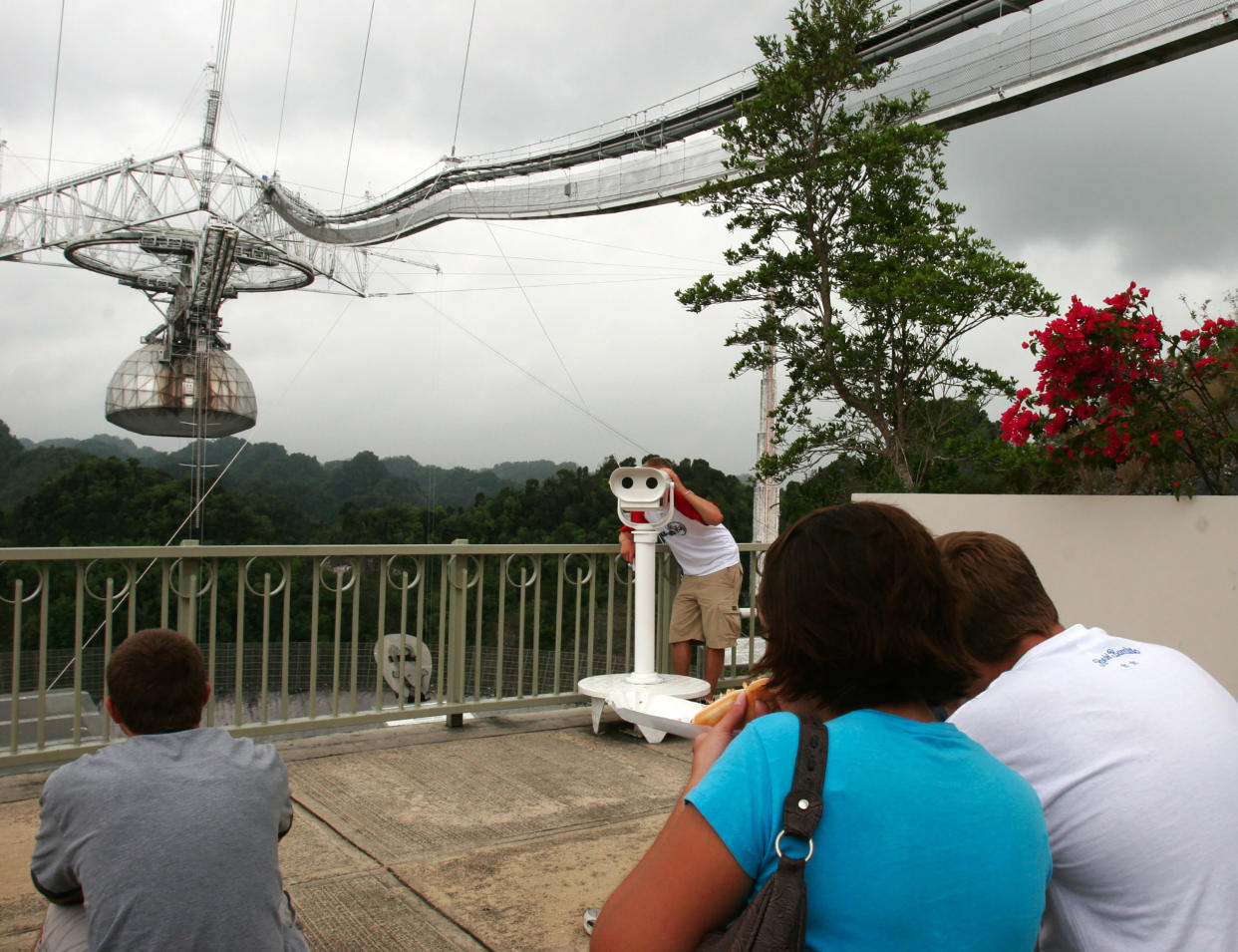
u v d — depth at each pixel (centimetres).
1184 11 1291
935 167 1019
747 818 102
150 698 182
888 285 945
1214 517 350
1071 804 147
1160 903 140
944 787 104
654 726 262
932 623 113
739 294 1033
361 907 279
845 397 1002
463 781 402
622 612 552
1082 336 400
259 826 175
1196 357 409
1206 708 151
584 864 312
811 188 991
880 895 99
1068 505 400
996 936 103
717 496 2102
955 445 927
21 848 315
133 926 159
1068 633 169
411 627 478
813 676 114
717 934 102
